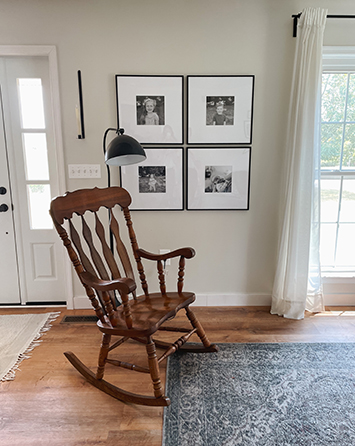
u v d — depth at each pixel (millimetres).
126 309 1483
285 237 2424
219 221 2555
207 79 2340
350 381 1733
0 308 2639
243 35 2322
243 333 2219
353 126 2533
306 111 2256
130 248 2564
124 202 1981
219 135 2420
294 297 2418
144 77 2320
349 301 2660
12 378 1776
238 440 1365
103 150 2381
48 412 1532
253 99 2379
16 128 2463
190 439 1369
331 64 2418
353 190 2605
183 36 2312
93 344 2105
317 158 2336
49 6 2236
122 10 2264
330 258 2705
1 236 2590
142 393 1642
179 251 1877
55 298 2693
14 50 2279
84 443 1359
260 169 2490
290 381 1730
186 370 1820
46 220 2598
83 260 1666
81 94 2332
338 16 2229
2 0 2217
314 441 1361
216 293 2660
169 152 2422
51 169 2527
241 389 1671
